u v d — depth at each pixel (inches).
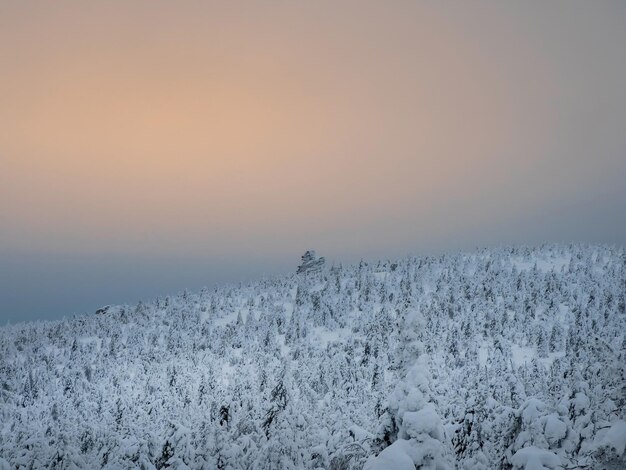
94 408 3873.0
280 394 1086.4
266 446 968.9
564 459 621.0
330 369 3777.1
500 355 4325.8
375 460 510.0
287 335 6412.4
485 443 799.7
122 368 5698.8
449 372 2175.2
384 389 2007.9
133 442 1092.5
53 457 1214.9
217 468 931.3
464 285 7047.2
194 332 7160.4
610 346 712.4
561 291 6535.4
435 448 506.6
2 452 1379.2
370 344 4119.1
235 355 5890.8
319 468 883.4
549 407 729.6
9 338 7209.6
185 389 3745.1
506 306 6092.5
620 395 658.8
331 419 1350.9
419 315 598.2
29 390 5108.3
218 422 1021.2
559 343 4862.2
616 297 6146.7
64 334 7529.5
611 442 548.1
